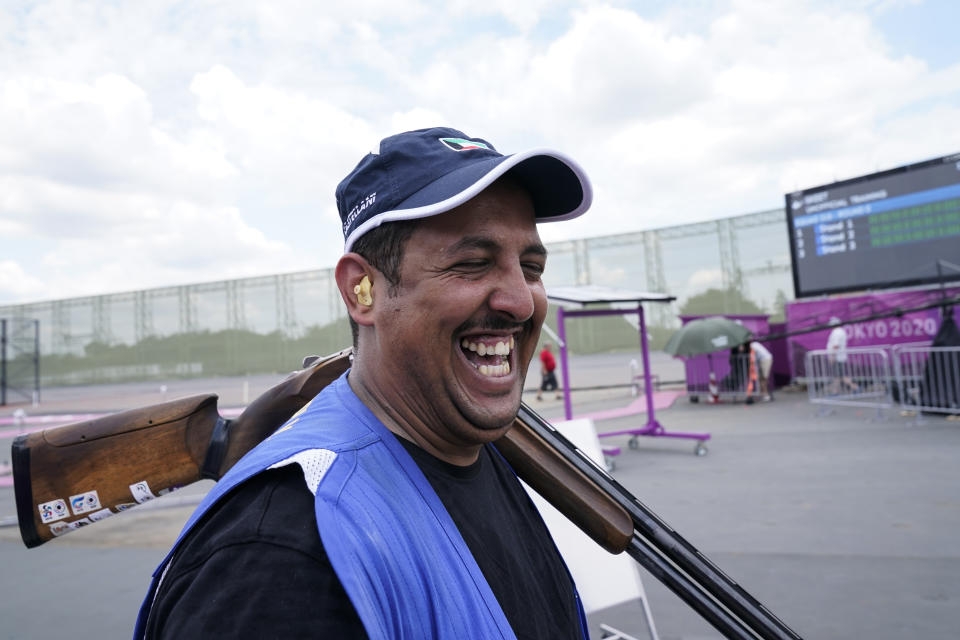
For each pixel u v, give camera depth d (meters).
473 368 0.70
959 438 6.79
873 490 4.89
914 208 11.49
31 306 38.53
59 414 19.20
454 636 0.57
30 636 2.99
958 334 8.27
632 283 29.12
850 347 12.05
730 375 11.95
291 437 0.64
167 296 36.94
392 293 0.69
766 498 4.86
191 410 0.93
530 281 0.76
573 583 0.96
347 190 0.73
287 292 35.41
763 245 26.16
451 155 0.69
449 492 0.72
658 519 0.98
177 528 4.86
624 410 11.84
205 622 0.49
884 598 2.95
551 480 0.92
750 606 1.00
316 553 0.52
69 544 4.46
